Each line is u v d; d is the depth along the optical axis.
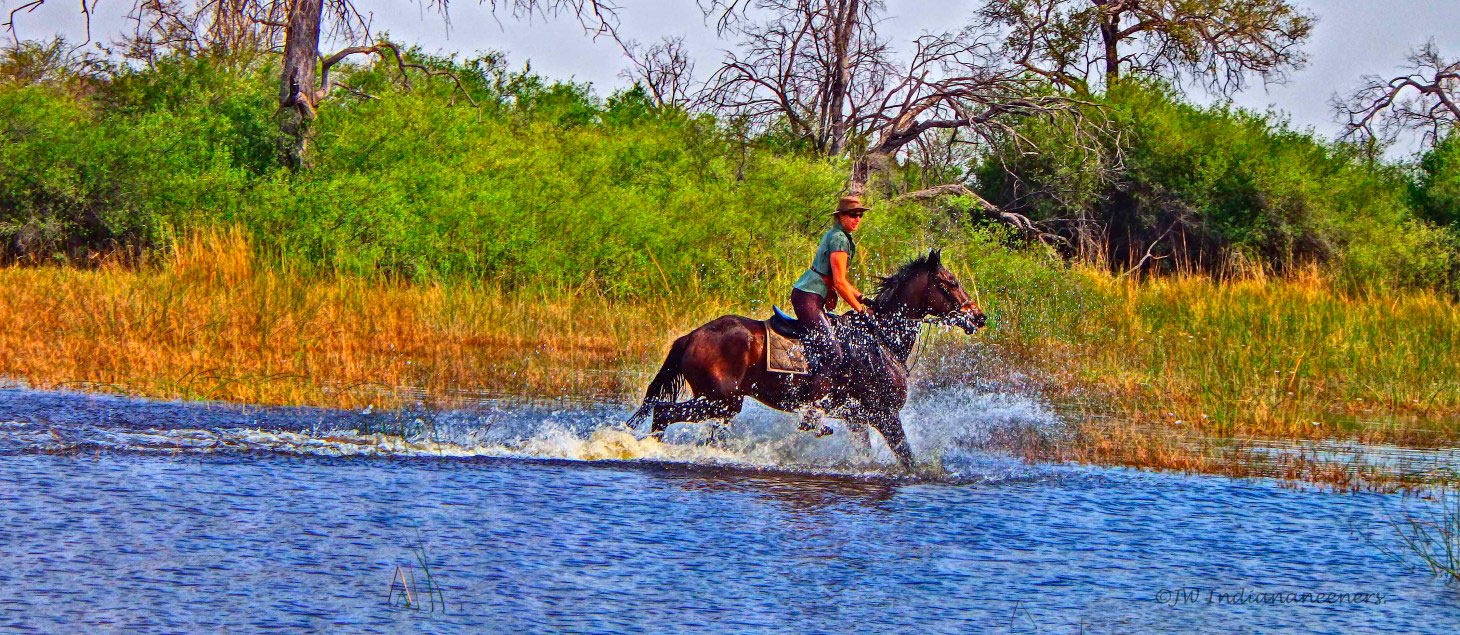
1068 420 12.12
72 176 23.62
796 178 26.08
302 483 7.93
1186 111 35.62
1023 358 16.42
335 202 22.45
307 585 5.87
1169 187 34.22
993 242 25.61
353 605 5.60
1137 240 34.66
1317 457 10.51
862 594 6.04
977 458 9.83
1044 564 6.69
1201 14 41.75
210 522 6.89
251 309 16.53
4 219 23.45
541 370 14.34
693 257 22.94
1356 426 12.62
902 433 9.43
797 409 9.41
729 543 6.86
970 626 5.63
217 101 26.61
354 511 7.26
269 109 26.02
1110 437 11.09
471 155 25.27
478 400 12.06
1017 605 5.96
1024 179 35.00
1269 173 33.34
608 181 25.91
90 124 25.17
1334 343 17.77
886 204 26.75
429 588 5.87
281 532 6.75
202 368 12.62
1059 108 34.06
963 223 29.52
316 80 26.02
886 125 34.44
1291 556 7.04
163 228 22.36
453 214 22.58
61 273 20.23
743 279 22.48
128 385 11.84
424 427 10.27
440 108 25.92
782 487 8.41
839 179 26.83
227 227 21.95
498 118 30.89
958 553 6.84
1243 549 7.15
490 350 16.17
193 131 25.22
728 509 7.66
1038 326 18.06
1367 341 18.12
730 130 31.16
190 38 25.48
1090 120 34.62
